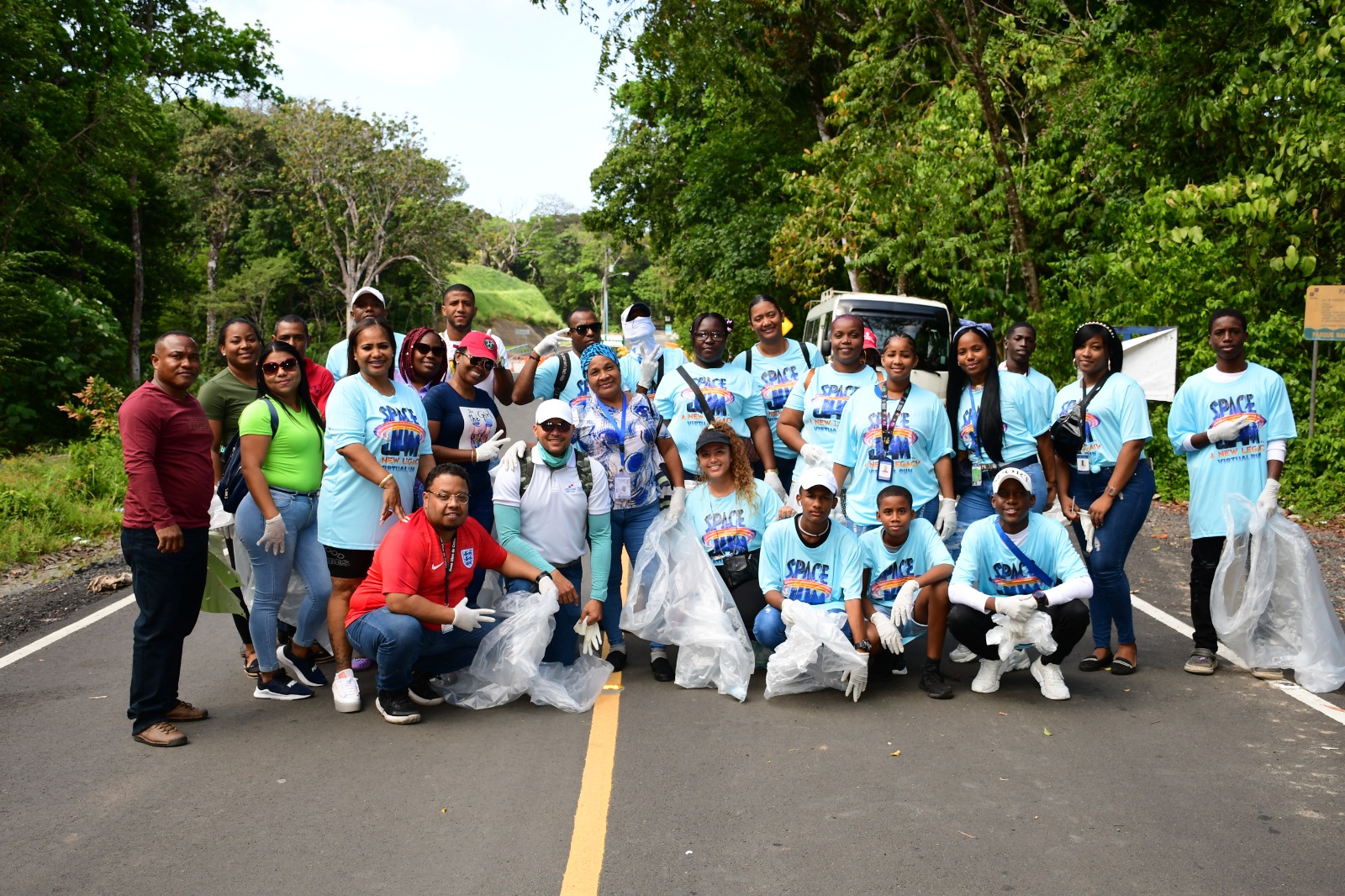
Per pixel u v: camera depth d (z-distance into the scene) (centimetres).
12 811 415
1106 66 1582
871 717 519
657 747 480
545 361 686
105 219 2772
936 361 1348
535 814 409
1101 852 373
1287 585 563
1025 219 1634
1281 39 1312
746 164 2708
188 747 485
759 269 2597
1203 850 374
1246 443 574
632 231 3559
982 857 370
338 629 549
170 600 489
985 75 1592
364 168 5059
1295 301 1244
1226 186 1180
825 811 409
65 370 1895
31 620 727
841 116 1970
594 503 579
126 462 479
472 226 5656
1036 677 550
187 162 5012
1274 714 514
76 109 2247
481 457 600
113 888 353
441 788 435
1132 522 582
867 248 2053
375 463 535
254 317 4797
